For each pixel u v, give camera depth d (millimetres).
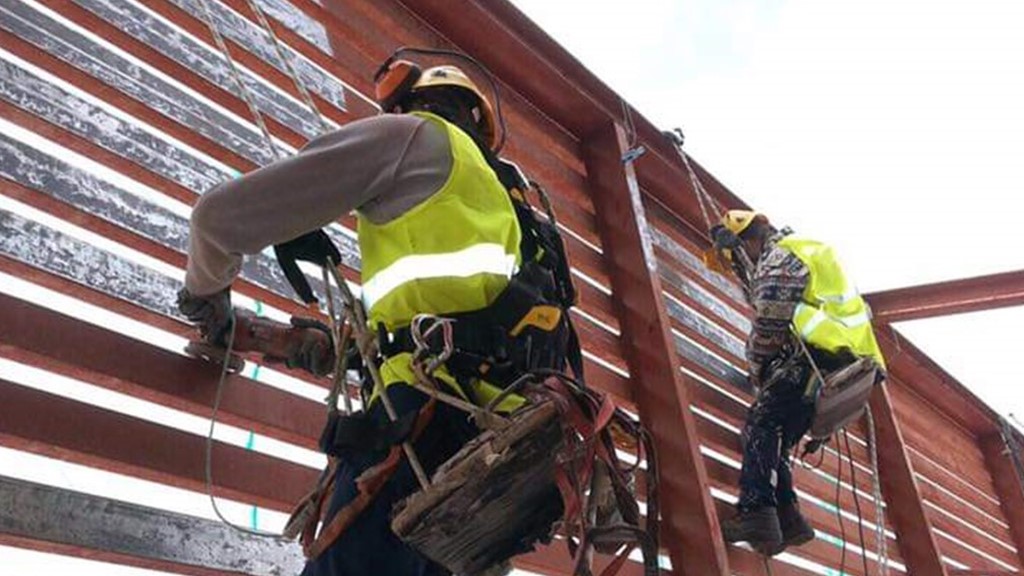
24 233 2480
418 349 1793
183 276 2910
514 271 2047
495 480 1730
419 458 1864
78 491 2367
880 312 8094
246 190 1835
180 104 3148
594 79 5438
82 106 2811
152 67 3166
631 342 4875
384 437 1820
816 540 5793
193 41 3322
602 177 5340
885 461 7062
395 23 4465
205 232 1852
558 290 2201
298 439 2945
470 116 2311
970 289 7836
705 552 4223
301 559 2844
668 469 4477
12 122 2648
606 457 1820
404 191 1958
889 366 8547
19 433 2283
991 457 9875
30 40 2762
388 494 1872
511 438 1699
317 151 1891
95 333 2529
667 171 5926
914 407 8898
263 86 3531
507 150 4898
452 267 1914
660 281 5527
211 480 2631
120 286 2646
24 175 2549
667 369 4668
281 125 3506
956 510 8617
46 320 2443
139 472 2494
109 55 2992
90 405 2459
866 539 6402
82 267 2576
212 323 2395
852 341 4598
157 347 2658
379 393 1912
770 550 4664
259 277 3145
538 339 1979
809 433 5035
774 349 4555
